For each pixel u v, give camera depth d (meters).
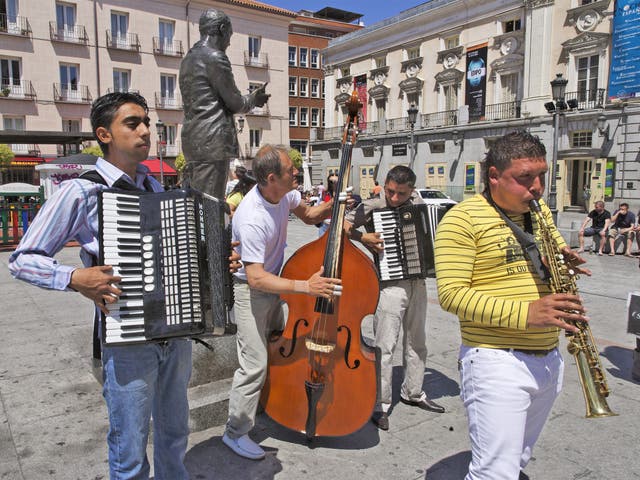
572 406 3.61
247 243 2.60
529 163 1.84
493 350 1.92
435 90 28.81
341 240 2.84
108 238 1.75
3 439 3.06
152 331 1.79
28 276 1.71
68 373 4.11
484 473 1.88
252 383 2.79
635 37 19.61
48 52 29.52
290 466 2.80
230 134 3.96
